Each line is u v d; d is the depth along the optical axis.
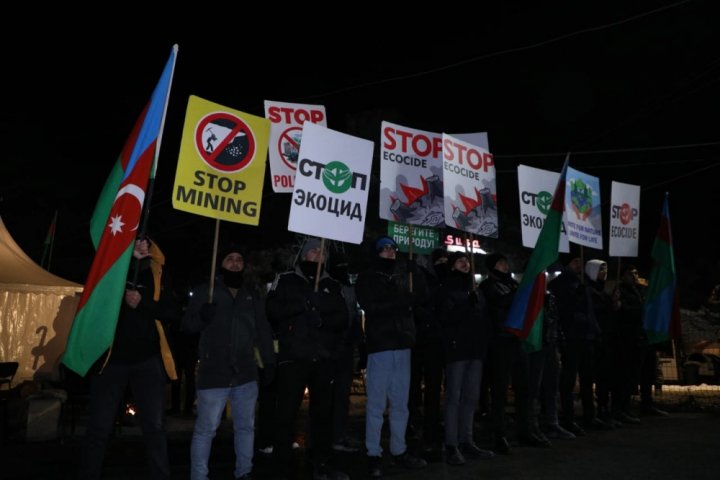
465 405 6.82
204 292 5.38
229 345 5.34
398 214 7.49
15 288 11.52
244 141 5.79
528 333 7.16
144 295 5.11
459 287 6.92
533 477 5.88
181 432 8.55
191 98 5.52
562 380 8.27
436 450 7.02
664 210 10.30
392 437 6.38
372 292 6.27
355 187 6.47
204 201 5.50
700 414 10.09
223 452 7.26
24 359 11.55
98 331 4.71
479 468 6.29
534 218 8.70
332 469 5.87
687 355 16.98
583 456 6.80
